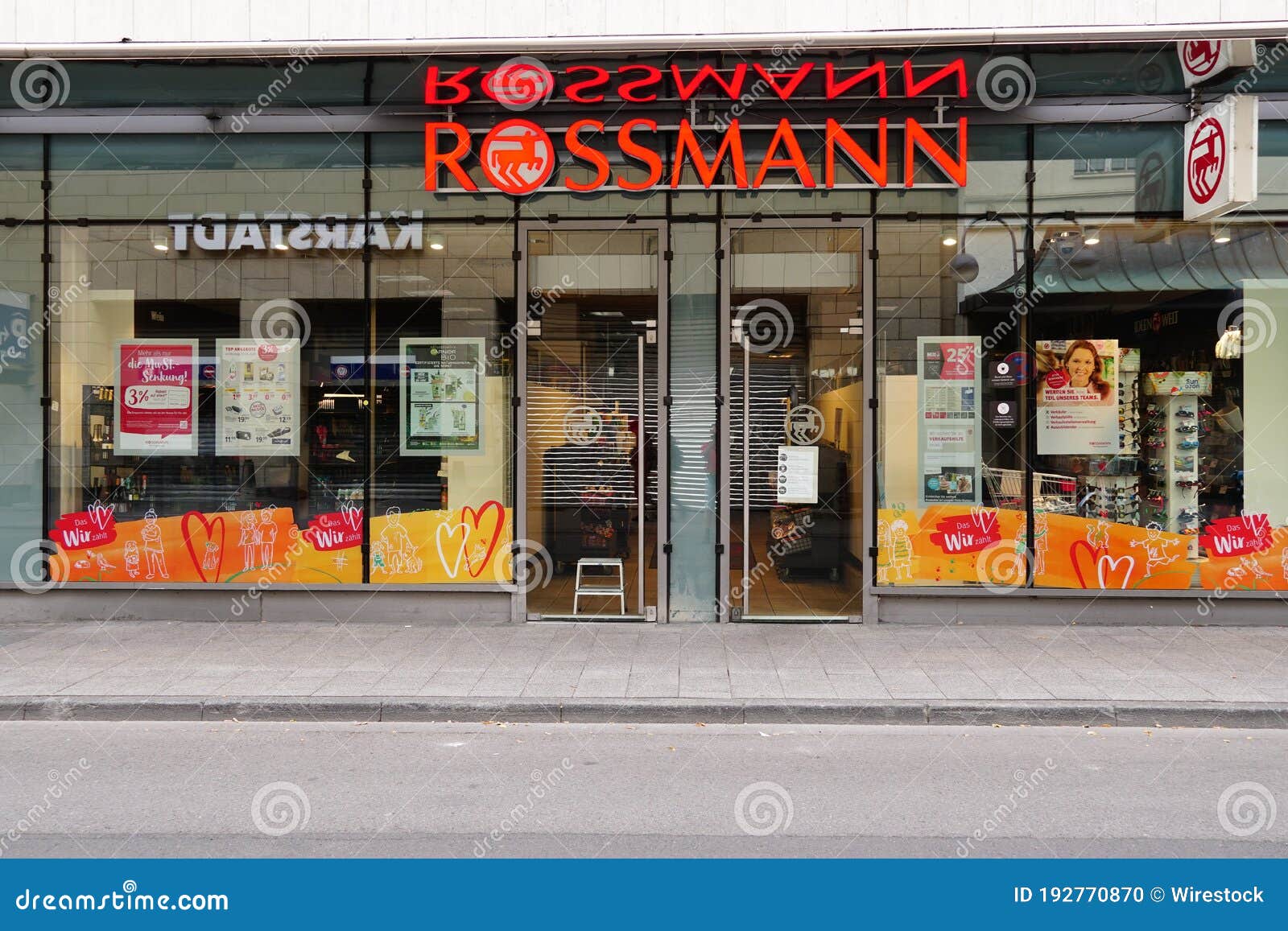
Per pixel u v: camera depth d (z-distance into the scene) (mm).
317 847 4688
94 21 9398
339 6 9328
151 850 4656
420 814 5148
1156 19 8875
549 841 4777
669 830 4926
